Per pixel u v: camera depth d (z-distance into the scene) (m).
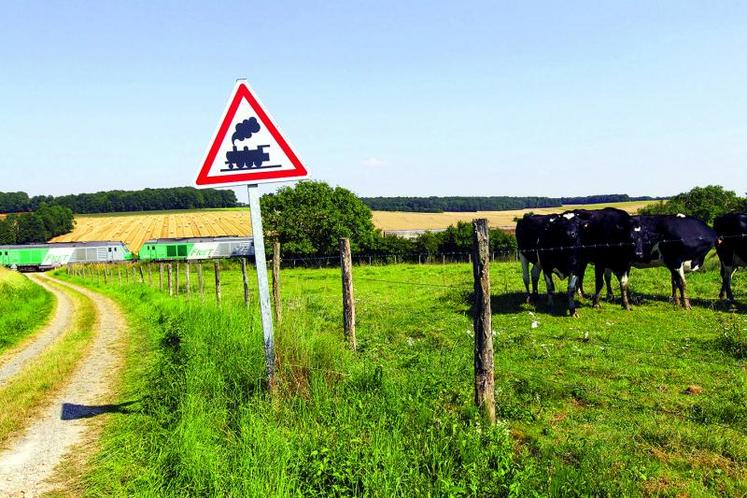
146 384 8.50
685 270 14.95
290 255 61.81
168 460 5.44
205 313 11.99
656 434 6.00
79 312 21.48
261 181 6.07
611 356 9.64
